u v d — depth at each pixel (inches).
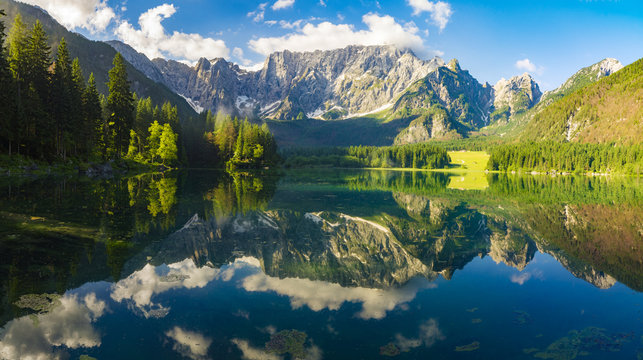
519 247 722.8
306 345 318.0
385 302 429.1
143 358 286.5
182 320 362.6
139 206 1045.2
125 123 2822.3
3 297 396.8
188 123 4913.9
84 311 374.3
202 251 620.1
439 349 317.7
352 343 323.9
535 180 3553.2
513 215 1133.1
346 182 2554.1
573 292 472.7
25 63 2156.7
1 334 319.3
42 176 1855.3
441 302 434.3
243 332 340.2
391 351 310.8
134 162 3184.1
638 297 456.1
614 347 325.4
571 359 299.7
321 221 951.6
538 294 466.0
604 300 445.7
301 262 583.8
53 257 538.6
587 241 777.6
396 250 684.1
